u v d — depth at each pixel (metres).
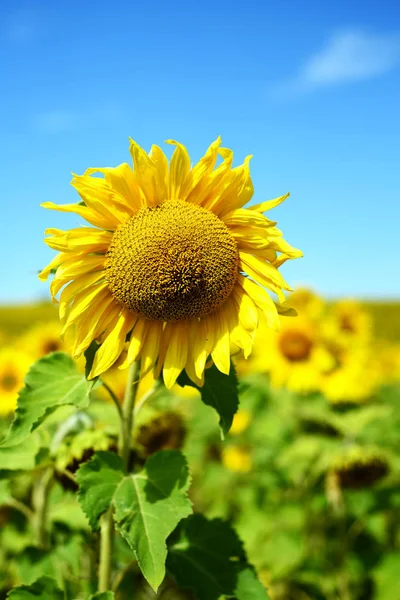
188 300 0.69
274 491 1.49
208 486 1.77
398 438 1.43
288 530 1.36
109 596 0.67
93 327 0.69
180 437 0.98
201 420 1.61
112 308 0.70
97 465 0.69
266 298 0.69
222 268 0.69
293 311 0.70
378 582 1.26
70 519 0.89
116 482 0.68
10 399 1.35
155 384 0.73
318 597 1.22
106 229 0.69
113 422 0.84
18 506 0.90
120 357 0.72
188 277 0.68
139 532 0.65
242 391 0.86
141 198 0.70
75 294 0.68
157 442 0.92
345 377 1.43
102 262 0.69
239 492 1.67
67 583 0.78
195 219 0.69
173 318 0.70
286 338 1.49
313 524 1.41
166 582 0.98
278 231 0.68
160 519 0.65
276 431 1.49
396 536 1.40
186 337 0.71
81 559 0.90
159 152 0.68
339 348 1.47
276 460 1.42
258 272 0.69
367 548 1.38
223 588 0.74
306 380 1.44
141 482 0.68
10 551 1.09
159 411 0.93
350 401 1.42
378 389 1.80
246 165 0.69
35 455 0.77
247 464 1.81
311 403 1.43
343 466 1.25
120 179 0.68
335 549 1.36
